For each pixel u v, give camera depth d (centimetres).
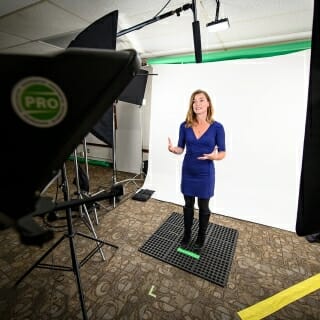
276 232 221
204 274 163
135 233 216
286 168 237
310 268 171
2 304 136
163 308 136
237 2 199
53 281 154
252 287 153
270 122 241
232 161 263
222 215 256
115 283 154
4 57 30
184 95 290
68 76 33
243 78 251
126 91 294
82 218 218
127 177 394
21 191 36
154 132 320
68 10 212
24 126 33
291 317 131
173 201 290
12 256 178
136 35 285
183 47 332
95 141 461
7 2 196
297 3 201
